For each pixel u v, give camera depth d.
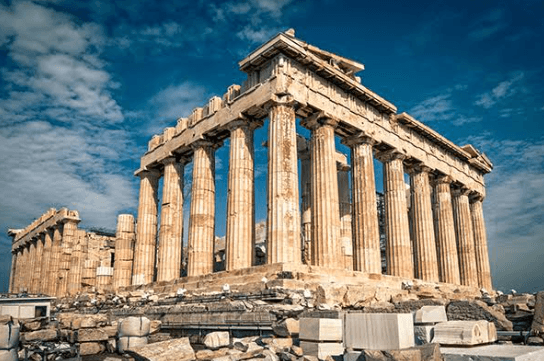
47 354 14.28
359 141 34.28
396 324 11.58
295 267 25.03
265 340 14.35
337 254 29.33
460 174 45.75
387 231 36.41
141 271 38.94
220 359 12.01
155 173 41.88
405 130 39.03
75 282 52.38
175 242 36.84
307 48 31.09
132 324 15.46
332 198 30.16
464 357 10.54
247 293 20.81
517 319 16.66
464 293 29.52
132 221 43.50
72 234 54.47
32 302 20.86
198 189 34.12
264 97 29.12
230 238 29.30
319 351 12.50
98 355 15.48
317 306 18.84
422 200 39.66
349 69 34.66
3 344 11.73
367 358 10.23
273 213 27.02
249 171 31.06
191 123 36.31
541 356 10.77
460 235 45.62
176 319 20.61
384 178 37.56
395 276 31.69
